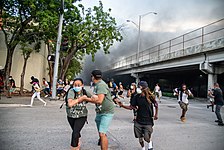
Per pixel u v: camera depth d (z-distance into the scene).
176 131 8.07
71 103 4.53
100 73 4.81
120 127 8.21
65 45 16.97
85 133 7.06
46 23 16.19
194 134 7.66
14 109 11.62
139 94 5.25
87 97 4.66
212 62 25.45
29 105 13.16
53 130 7.17
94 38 21.91
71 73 35.75
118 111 12.94
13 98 16.77
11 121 8.37
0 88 18.42
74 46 22.23
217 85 10.01
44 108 12.45
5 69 18.67
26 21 18.64
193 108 18.45
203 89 45.25
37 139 6.07
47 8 17.30
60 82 18.48
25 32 20.19
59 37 17.12
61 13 16.95
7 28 20.08
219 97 9.77
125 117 10.72
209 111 16.47
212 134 7.74
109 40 22.52
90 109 13.14
